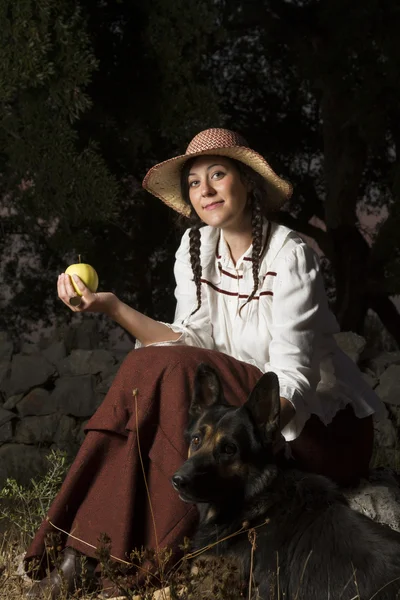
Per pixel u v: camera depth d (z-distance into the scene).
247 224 4.09
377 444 6.80
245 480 3.25
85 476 3.65
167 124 12.23
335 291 18.52
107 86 12.55
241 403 3.67
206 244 4.25
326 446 3.97
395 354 7.21
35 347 7.33
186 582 3.16
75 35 10.59
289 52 16.30
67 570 3.53
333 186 16.44
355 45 14.70
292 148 17.97
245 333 4.04
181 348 3.76
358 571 3.00
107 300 4.01
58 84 10.54
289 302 3.87
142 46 12.55
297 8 15.84
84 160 11.25
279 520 3.22
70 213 11.52
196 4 12.01
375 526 3.16
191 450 3.35
